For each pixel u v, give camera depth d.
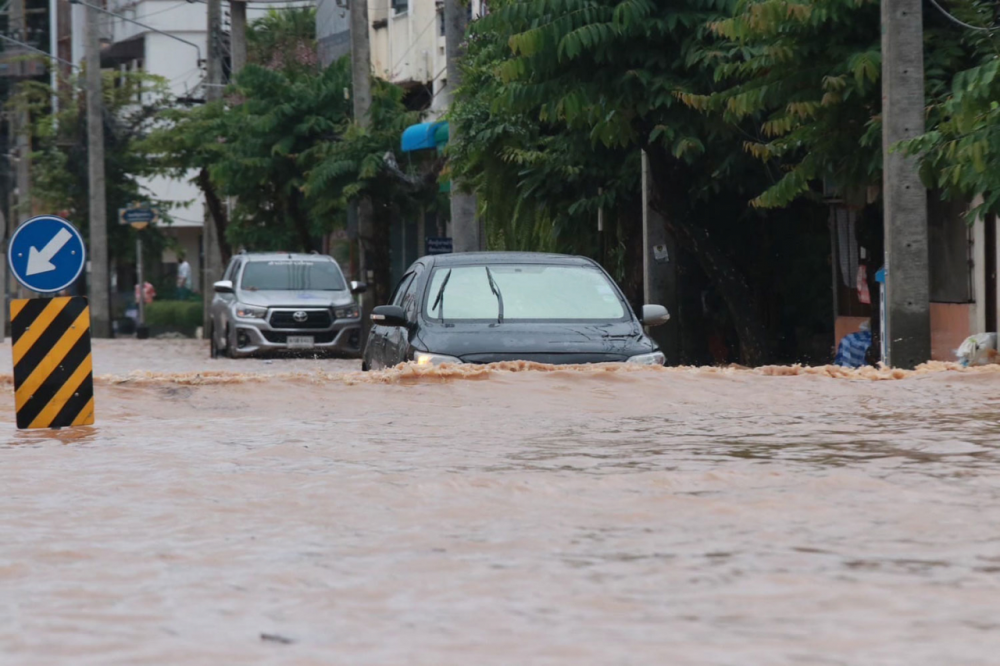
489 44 49.22
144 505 12.96
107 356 61.03
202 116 89.44
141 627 8.48
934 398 21.55
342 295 60.88
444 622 8.43
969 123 26.33
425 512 12.23
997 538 10.65
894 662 7.38
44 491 13.91
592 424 19.20
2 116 117.88
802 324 47.56
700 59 37.38
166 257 132.12
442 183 54.25
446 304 26.84
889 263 29.72
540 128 47.38
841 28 32.34
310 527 11.68
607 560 10.09
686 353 47.16
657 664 7.42
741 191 42.09
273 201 80.00
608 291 27.67
